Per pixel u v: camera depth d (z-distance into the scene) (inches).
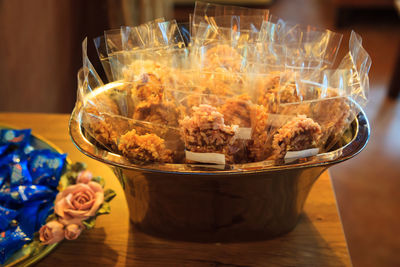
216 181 19.8
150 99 21.1
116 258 22.2
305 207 24.6
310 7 119.7
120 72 22.5
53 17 55.5
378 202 57.1
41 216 22.8
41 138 27.4
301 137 19.8
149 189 20.8
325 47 23.4
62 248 22.5
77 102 21.8
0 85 46.3
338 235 23.1
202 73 22.2
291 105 21.1
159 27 22.8
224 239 22.6
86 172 23.7
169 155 20.5
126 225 23.7
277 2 122.7
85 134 21.2
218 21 23.5
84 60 21.2
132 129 20.7
